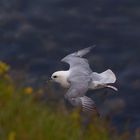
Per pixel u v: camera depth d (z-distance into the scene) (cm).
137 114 3638
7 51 4819
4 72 1202
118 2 6200
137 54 5019
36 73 4359
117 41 5353
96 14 5950
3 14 5622
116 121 3412
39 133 1013
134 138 1161
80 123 1101
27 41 5112
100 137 1083
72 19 5800
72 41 5275
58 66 4584
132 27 5697
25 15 5684
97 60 4825
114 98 3931
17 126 1029
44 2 6044
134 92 4144
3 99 1105
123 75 4519
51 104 1159
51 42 5166
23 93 1160
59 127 1045
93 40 5347
